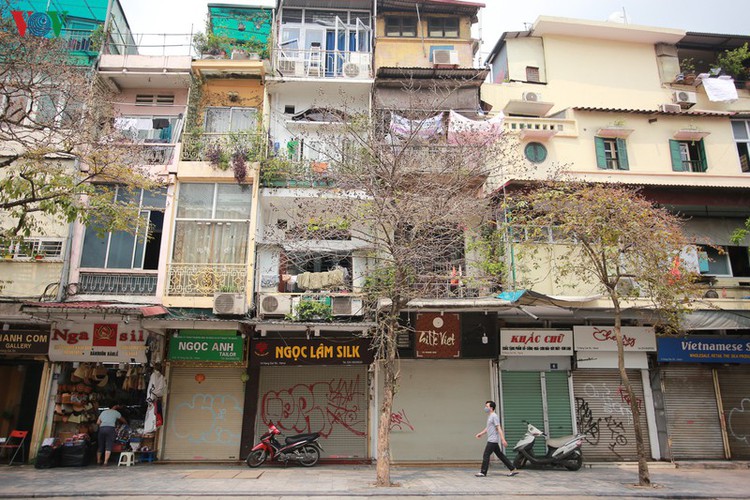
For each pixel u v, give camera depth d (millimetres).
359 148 14156
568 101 18531
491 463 13352
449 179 12461
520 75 18797
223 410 13594
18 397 13367
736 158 16562
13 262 13375
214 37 16109
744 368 14359
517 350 13555
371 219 11227
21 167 10398
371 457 13352
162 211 14094
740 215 14859
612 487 9797
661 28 19031
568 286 13406
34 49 11188
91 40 15422
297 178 14477
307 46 17375
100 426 12734
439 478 10727
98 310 11469
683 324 12961
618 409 13922
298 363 13281
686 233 14664
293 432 13492
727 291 14312
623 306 13367
